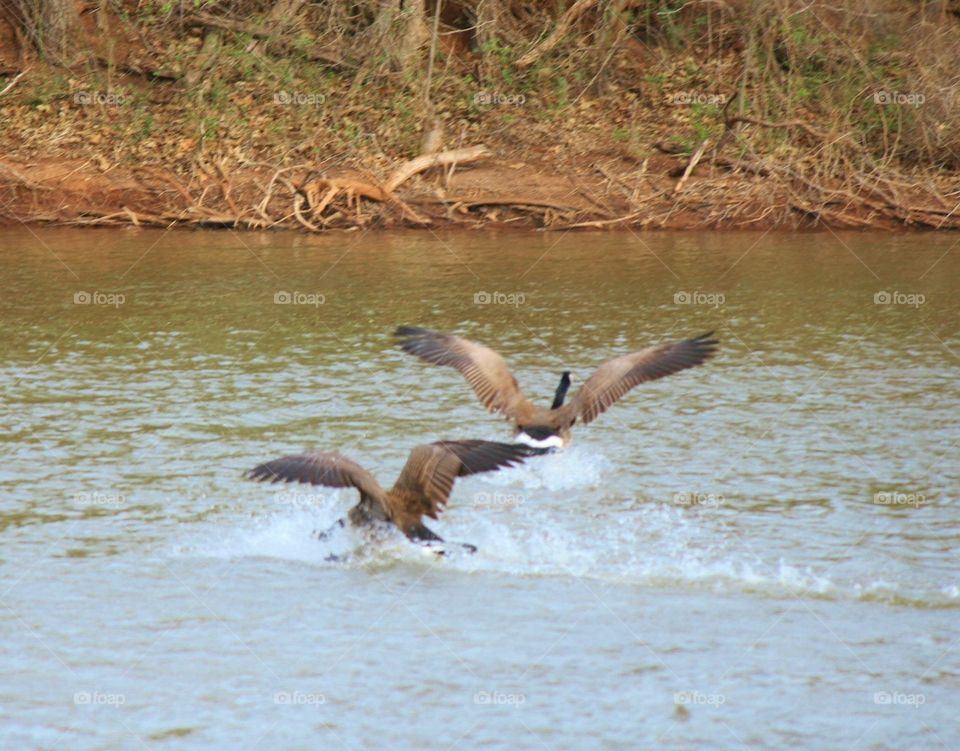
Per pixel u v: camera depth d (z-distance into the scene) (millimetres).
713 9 34188
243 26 32312
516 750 8414
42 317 19922
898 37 32188
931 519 12266
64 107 31641
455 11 35375
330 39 33562
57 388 16188
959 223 29234
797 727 8750
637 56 35031
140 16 33281
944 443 14398
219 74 32500
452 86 33500
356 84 32062
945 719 8859
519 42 33781
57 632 10016
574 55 33844
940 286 22703
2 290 21812
